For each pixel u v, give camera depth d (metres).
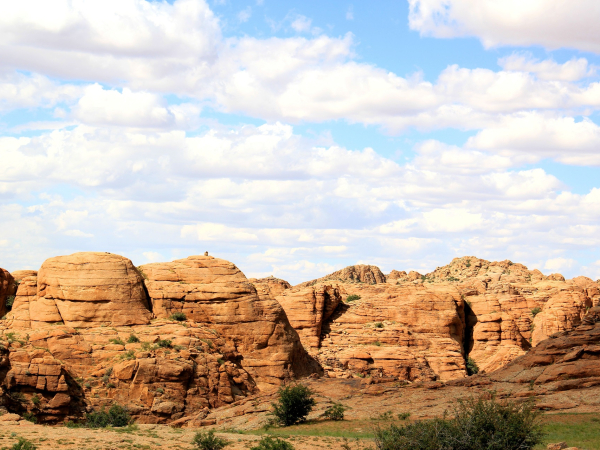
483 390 64.38
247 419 60.47
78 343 69.69
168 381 67.38
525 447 36.19
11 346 65.44
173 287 82.69
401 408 60.38
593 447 41.44
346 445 44.91
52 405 61.44
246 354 81.69
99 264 77.88
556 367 64.62
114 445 43.56
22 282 81.56
